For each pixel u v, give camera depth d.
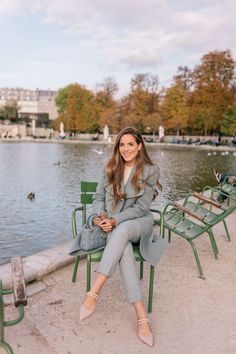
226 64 54.78
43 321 2.94
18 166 23.22
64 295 3.38
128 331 2.83
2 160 27.17
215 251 4.49
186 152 39.31
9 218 9.77
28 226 9.08
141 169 3.20
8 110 87.19
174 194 14.22
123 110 65.19
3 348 2.30
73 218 3.71
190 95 59.53
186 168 23.80
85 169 22.27
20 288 2.06
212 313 3.17
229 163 27.62
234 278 3.93
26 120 90.25
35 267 3.68
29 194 12.52
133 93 62.53
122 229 2.89
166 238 5.26
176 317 3.09
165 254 4.60
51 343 2.66
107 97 69.50
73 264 4.09
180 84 57.97
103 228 3.04
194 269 4.14
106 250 2.84
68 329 2.83
